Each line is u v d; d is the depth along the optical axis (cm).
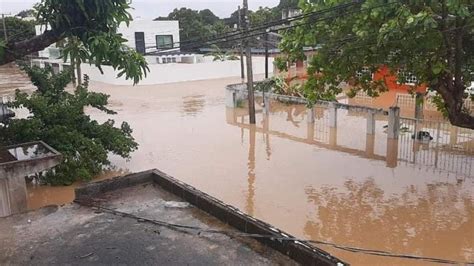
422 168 1247
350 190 1093
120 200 593
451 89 870
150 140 1631
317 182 1155
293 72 3089
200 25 4750
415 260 763
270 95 2017
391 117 1525
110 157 1408
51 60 3934
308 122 1847
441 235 852
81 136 1217
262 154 1435
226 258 435
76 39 700
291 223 914
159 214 545
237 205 1008
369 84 1007
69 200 1080
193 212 550
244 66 3669
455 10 680
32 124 1156
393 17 753
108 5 669
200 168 1287
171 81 3350
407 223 904
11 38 794
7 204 871
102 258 443
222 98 2605
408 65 869
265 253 444
